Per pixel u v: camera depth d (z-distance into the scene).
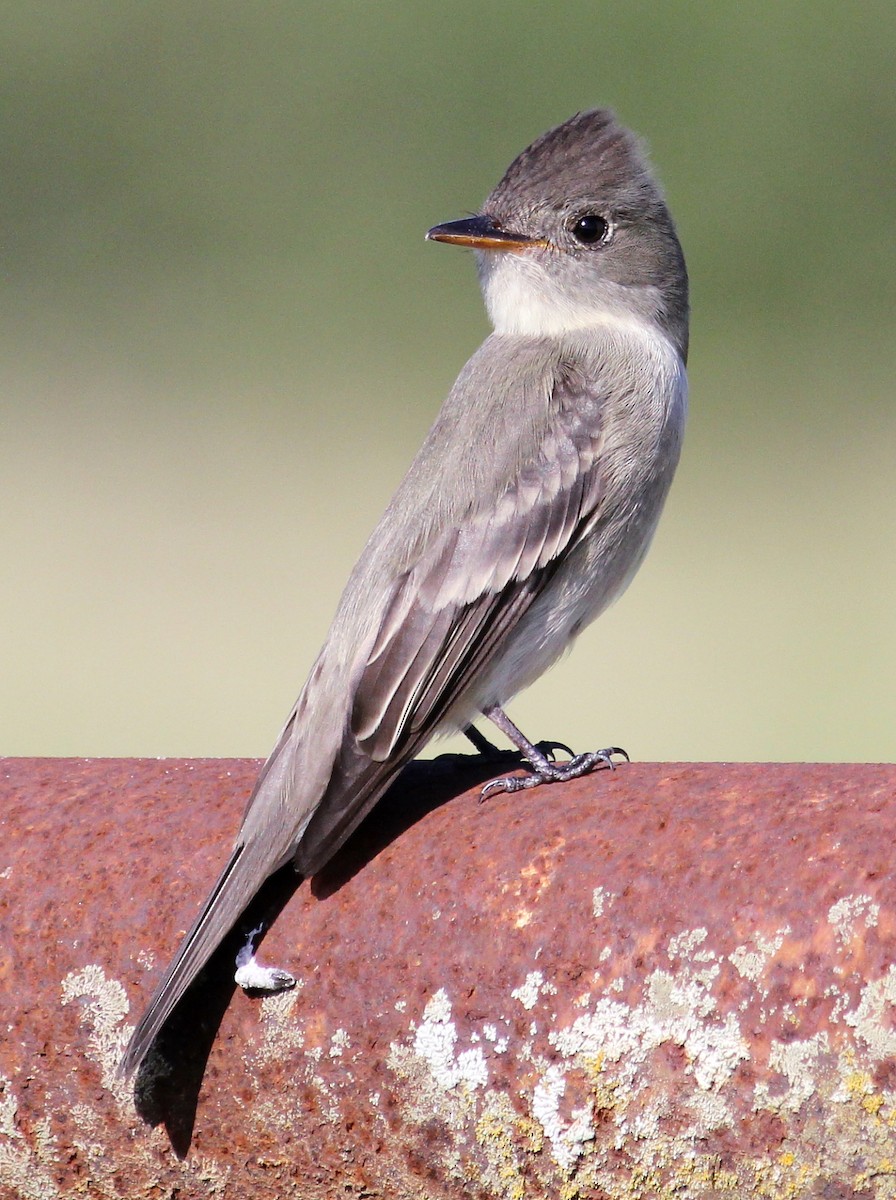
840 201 29.83
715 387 26.75
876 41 31.41
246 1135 5.62
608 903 5.32
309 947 5.62
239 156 31.55
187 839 6.13
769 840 5.28
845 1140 4.90
